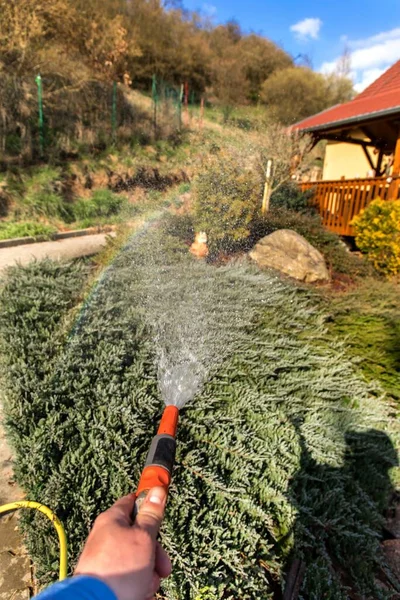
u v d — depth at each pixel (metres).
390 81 10.95
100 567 0.56
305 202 9.11
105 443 1.87
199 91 21.16
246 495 1.86
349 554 2.16
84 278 3.71
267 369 2.66
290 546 1.91
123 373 2.37
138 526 0.64
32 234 7.02
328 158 13.36
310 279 4.82
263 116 14.55
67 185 9.19
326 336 3.41
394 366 3.46
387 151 11.48
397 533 2.57
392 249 6.39
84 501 1.66
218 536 1.66
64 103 10.42
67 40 12.02
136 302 3.08
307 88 22.67
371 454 2.76
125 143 11.42
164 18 19.27
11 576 1.71
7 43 9.39
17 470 1.91
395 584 2.19
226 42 24.92
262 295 3.45
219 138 9.07
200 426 2.04
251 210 5.27
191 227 4.87
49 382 2.20
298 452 2.22
